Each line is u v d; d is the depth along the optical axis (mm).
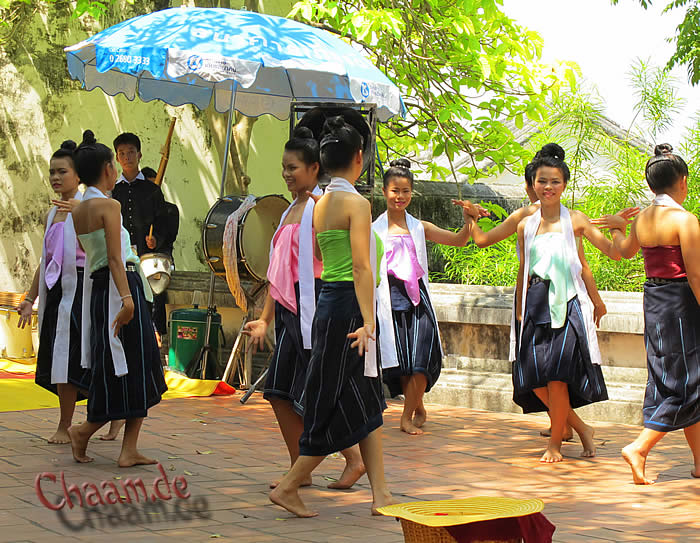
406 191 8195
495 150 13453
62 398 7012
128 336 6312
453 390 9594
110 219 6254
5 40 12617
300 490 5805
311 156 5727
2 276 12609
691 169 10891
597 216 11000
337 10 12188
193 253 14562
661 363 6242
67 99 13219
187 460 6613
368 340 4988
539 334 7027
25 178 12812
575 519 5195
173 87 12070
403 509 3803
